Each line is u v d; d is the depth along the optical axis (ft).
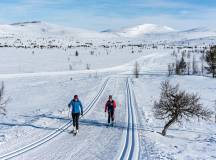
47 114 83.25
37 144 48.83
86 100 119.75
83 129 64.08
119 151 47.65
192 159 47.34
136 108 105.09
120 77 312.29
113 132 63.00
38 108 109.70
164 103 75.25
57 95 154.61
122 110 98.02
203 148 59.62
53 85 216.95
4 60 576.61
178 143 61.93
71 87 193.06
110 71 452.76
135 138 58.54
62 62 590.14
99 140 54.75
